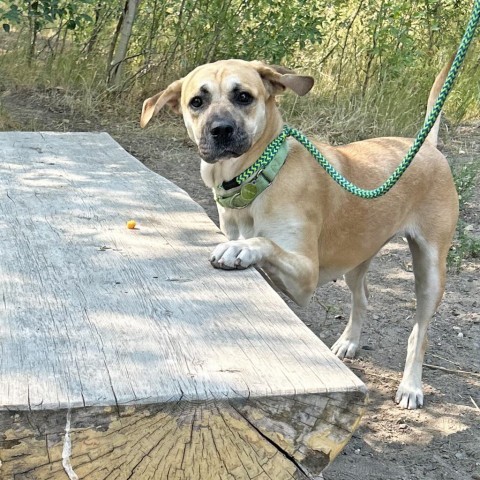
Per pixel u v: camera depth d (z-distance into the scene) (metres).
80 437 0.69
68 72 3.00
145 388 0.71
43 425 0.68
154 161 2.53
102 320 0.87
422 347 1.38
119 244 1.15
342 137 2.77
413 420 1.31
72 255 1.09
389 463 1.19
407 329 1.64
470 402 1.37
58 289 0.96
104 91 2.90
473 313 1.71
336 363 0.78
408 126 2.84
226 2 2.94
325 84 3.09
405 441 1.25
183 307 0.91
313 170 1.22
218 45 2.99
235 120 1.14
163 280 1.00
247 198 1.17
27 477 0.69
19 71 2.98
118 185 1.49
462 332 1.63
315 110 2.92
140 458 0.71
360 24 3.23
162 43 3.11
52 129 2.65
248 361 0.78
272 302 0.94
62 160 1.67
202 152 1.16
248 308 0.92
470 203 2.33
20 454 0.69
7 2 2.90
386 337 1.60
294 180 1.18
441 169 1.38
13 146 1.78
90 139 1.89
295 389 0.72
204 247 1.15
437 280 1.37
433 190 1.37
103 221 1.26
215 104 1.16
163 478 0.72
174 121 2.88
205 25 3.01
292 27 2.90
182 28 2.98
